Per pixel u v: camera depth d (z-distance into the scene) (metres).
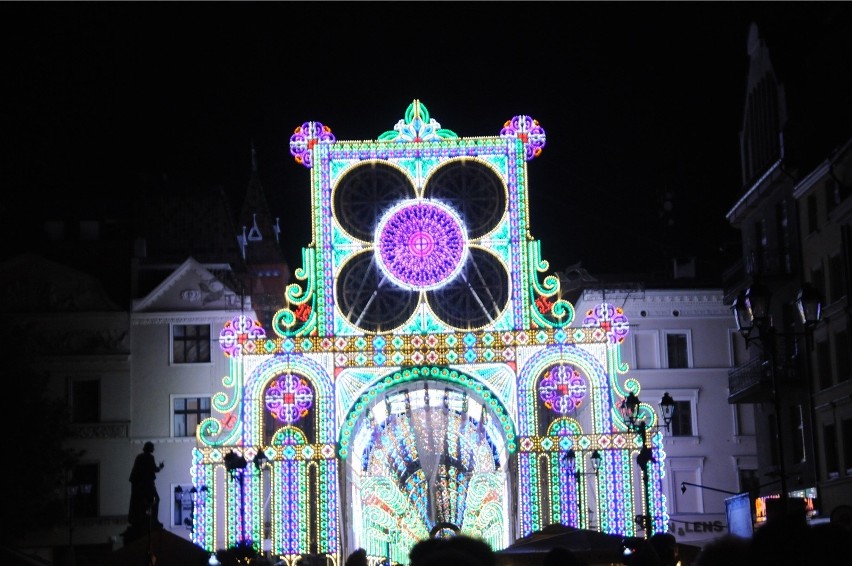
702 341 57.94
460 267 53.06
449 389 54.38
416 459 56.91
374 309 53.22
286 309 53.38
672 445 56.94
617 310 52.81
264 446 52.44
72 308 56.91
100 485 55.50
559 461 52.00
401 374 52.53
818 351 44.12
